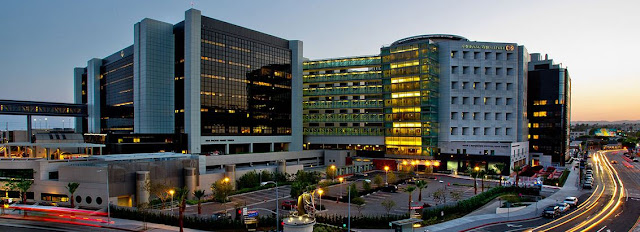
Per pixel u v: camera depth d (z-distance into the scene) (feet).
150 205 197.67
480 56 411.95
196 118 362.94
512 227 165.89
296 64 460.14
